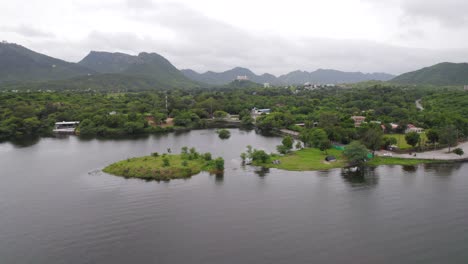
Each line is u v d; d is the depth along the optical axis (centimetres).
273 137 19800
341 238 6906
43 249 6469
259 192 9506
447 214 8069
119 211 8206
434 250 6475
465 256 6262
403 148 14112
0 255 6247
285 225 7469
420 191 9588
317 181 10456
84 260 6109
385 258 6188
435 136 14488
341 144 15588
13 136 19425
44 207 8481
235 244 6656
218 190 9669
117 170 11375
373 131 13875
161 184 10206
